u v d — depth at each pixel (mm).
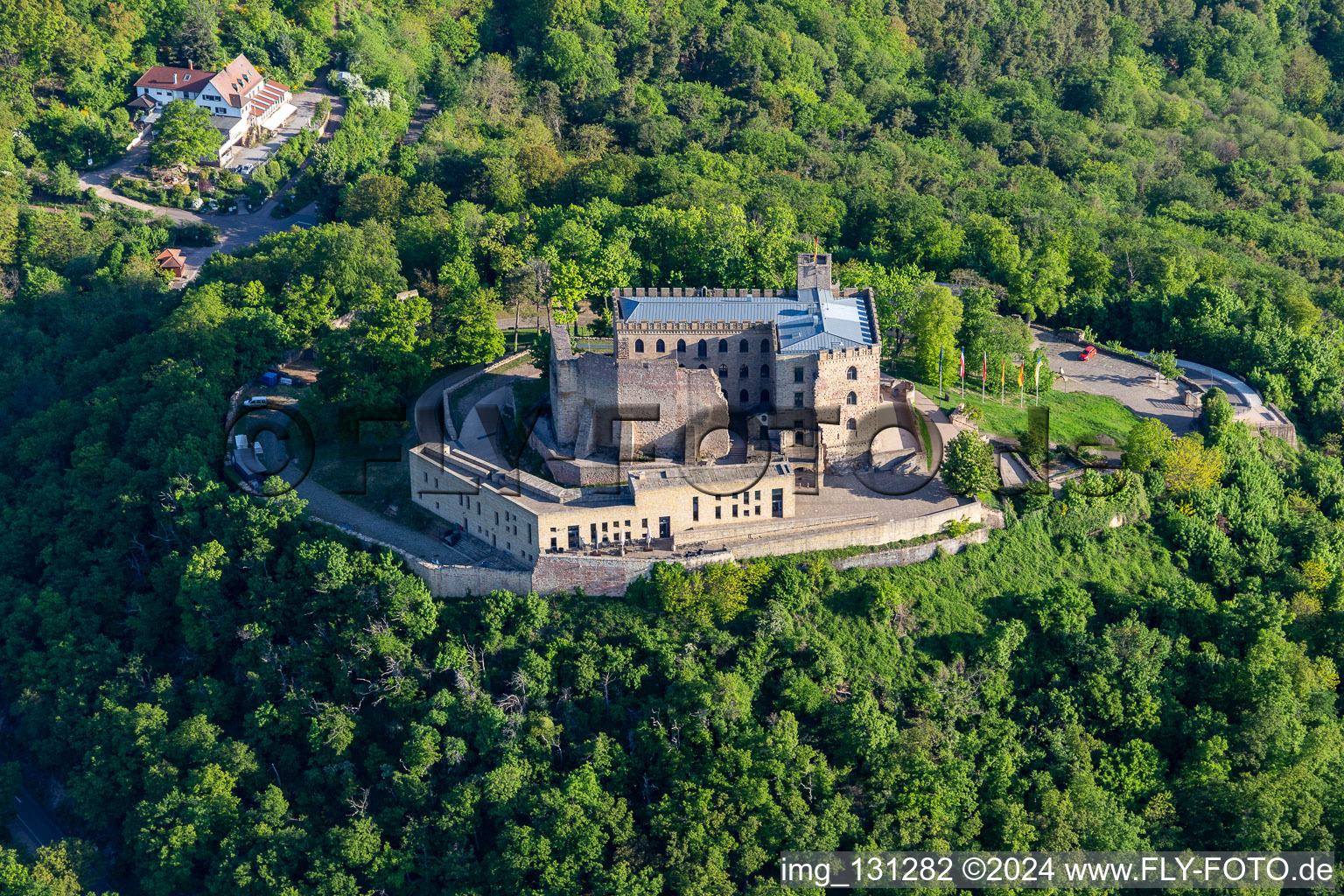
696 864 164250
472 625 187000
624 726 177500
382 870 169375
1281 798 179250
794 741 172375
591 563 185750
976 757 180500
